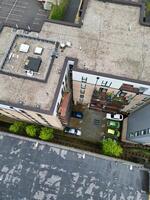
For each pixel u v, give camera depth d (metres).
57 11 83.31
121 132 69.81
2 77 48.97
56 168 54.34
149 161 65.75
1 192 52.62
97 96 59.69
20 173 53.91
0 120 69.62
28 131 63.16
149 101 54.59
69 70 53.28
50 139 65.44
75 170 54.19
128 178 53.56
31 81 48.59
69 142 68.62
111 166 54.59
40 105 46.88
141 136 56.06
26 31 53.06
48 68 48.31
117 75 48.75
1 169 54.31
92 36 52.03
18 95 47.75
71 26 52.97
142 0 66.44
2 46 53.09
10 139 57.03
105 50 50.81
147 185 52.84
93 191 52.66
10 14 86.44
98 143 68.75
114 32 52.25
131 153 66.88
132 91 51.94
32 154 55.50
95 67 49.50
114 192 52.56
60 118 56.88
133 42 51.44
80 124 71.00
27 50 49.66
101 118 71.38
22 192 52.56
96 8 54.16
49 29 52.88
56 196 52.22
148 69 49.38
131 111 66.31
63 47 50.62
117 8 54.22
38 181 53.22
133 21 53.16
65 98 54.81
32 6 87.62
